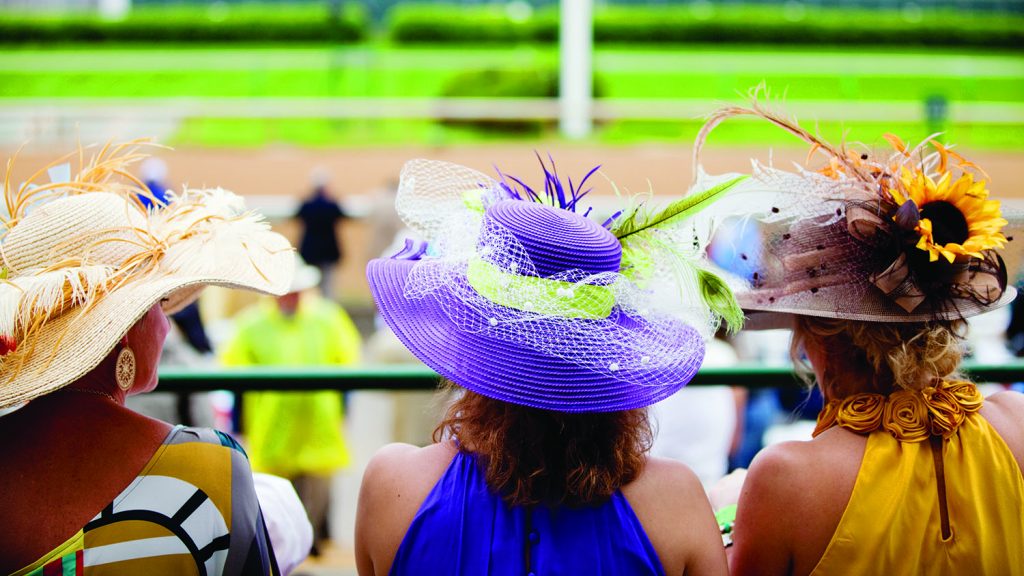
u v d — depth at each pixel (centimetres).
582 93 1891
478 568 189
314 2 2356
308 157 1634
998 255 207
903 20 2233
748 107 220
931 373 207
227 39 2178
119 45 2156
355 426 636
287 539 246
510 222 196
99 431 193
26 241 196
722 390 480
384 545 197
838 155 216
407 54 2150
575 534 190
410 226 228
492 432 193
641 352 197
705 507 200
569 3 1905
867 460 204
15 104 1906
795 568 209
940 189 207
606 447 193
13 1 2295
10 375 183
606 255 198
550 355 191
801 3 2495
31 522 184
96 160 223
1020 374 295
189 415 475
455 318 197
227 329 935
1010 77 2064
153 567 187
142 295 190
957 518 200
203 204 220
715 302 214
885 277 203
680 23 2194
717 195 214
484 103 1798
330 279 1286
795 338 227
